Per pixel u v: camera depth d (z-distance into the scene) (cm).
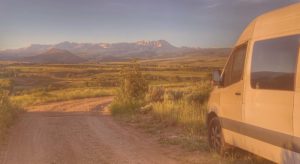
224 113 966
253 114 816
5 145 1246
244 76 867
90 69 17738
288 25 738
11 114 1928
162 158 1055
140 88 2642
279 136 726
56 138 1396
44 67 19325
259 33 834
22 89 6519
